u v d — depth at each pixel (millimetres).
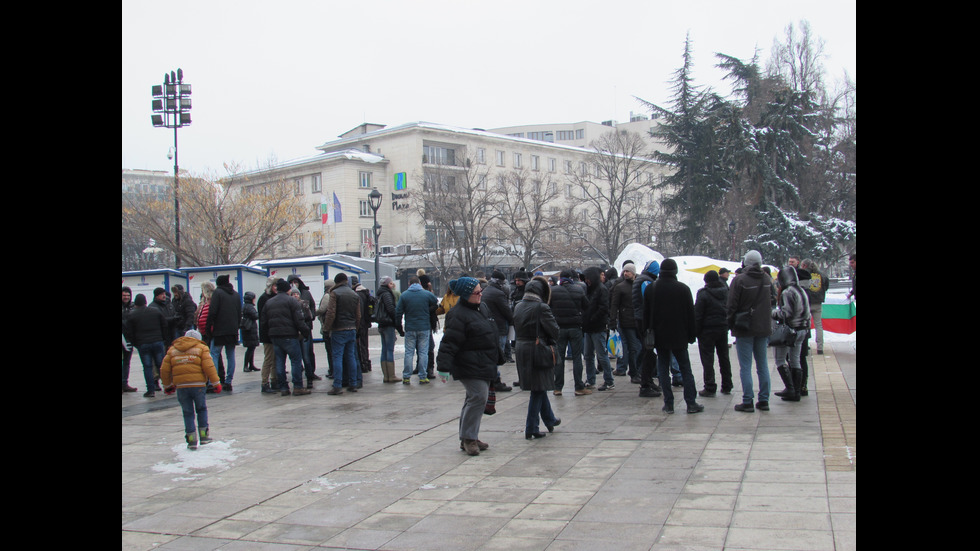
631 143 48844
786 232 33094
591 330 11516
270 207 38031
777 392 10039
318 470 7340
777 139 35156
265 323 12773
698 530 4973
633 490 6047
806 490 5734
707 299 10484
